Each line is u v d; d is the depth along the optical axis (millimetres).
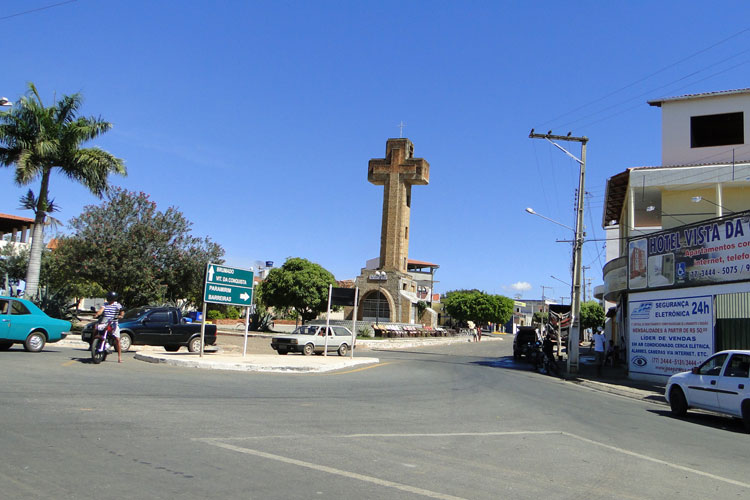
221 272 19641
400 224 54812
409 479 5836
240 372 16078
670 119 29922
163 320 21234
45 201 26922
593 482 6227
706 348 18703
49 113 26953
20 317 17297
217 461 6000
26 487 4770
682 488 6199
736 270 17719
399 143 55688
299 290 46656
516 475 6312
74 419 7570
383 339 43375
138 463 5719
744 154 27922
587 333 86938
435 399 12742
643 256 22062
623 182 29547
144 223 30438
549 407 12828
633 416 12500
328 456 6570
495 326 116750
